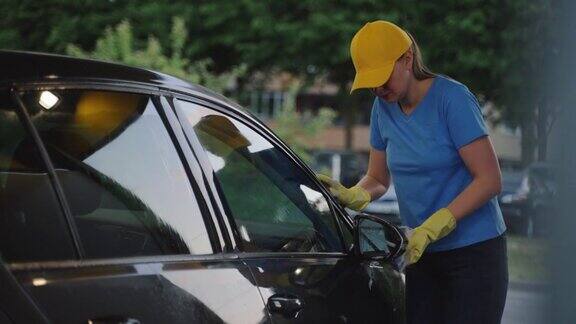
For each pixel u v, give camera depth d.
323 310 4.59
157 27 31.38
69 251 3.50
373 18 30.09
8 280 3.22
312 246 4.82
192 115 4.32
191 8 31.59
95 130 3.81
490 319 5.64
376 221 5.20
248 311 4.07
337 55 30.56
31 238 3.39
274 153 4.84
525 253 21.80
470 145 5.45
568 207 6.40
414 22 30.28
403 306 5.56
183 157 4.16
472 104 5.50
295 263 4.59
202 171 4.23
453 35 29.91
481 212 5.61
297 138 22.53
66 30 31.89
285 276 4.44
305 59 31.20
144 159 3.97
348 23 30.09
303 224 4.83
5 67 3.60
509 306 15.35
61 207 3.55
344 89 33.97
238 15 31.33
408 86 5.53
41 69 3.71
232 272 4.12
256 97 34.12
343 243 5.10
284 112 22.52
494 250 5.64
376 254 5.17
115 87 3.96
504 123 34.31
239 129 4.62
